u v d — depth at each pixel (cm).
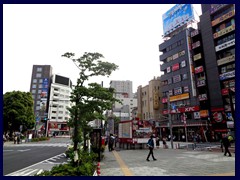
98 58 1009
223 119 3209
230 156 1411
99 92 966
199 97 3697
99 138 1261
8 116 4031
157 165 1073
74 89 980
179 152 1780
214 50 3538
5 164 1245
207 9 3862
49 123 7575
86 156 998
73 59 995
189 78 3972
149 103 5188
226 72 3309
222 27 3512
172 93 4359
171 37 4712
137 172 881
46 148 2478
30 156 1656
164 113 4531
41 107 4966
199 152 1750
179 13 4497
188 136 3806
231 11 3331
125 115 6344
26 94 4512
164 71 4734
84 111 951
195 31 3997
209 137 3372
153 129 2302
